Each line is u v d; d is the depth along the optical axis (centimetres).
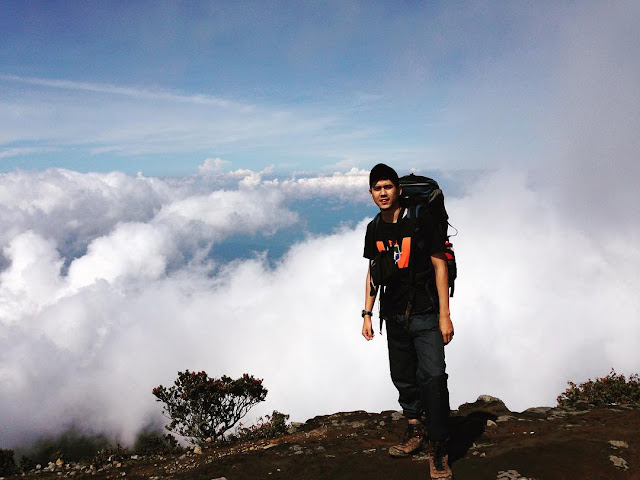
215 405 777
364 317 349
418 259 308
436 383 304
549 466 317
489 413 481
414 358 340
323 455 403
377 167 307
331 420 591
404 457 360
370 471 346
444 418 305
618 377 580
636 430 374
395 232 310
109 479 470
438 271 302
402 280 312
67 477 513
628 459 322
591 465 315
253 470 383
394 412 575
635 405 489
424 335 310
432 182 316
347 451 409
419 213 304
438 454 308
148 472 480
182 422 776
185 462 500
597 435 367
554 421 427
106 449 634
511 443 369
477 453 354
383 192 306
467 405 526
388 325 332
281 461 400
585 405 516
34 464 760
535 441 363
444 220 315
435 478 306
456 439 399
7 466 743
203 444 671
